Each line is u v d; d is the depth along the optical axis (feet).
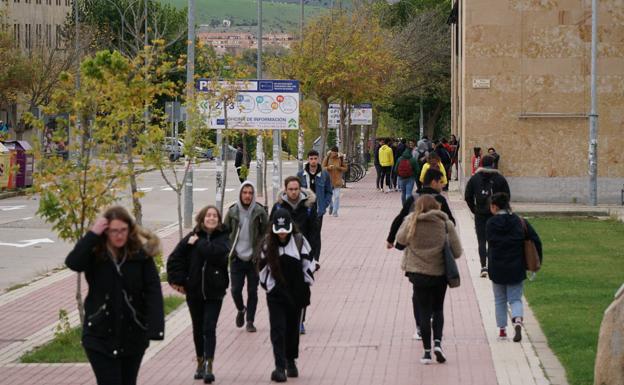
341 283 67.21
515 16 128.06
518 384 38.96
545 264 73.00
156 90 52.24
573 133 128.36
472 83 129.08
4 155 151.12
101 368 29.94
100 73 48.16
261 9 143.23
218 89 79.82
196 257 41.57
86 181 45.21
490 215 67.51
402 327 51.93
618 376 34.09
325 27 170.91
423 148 163.12
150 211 126.52
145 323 30.45
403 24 289.33
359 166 189.57
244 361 44.68
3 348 49.14
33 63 226.38
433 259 43.47
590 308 54.13
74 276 73.61
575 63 127.85
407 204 49.14
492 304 57.88
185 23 259.39
